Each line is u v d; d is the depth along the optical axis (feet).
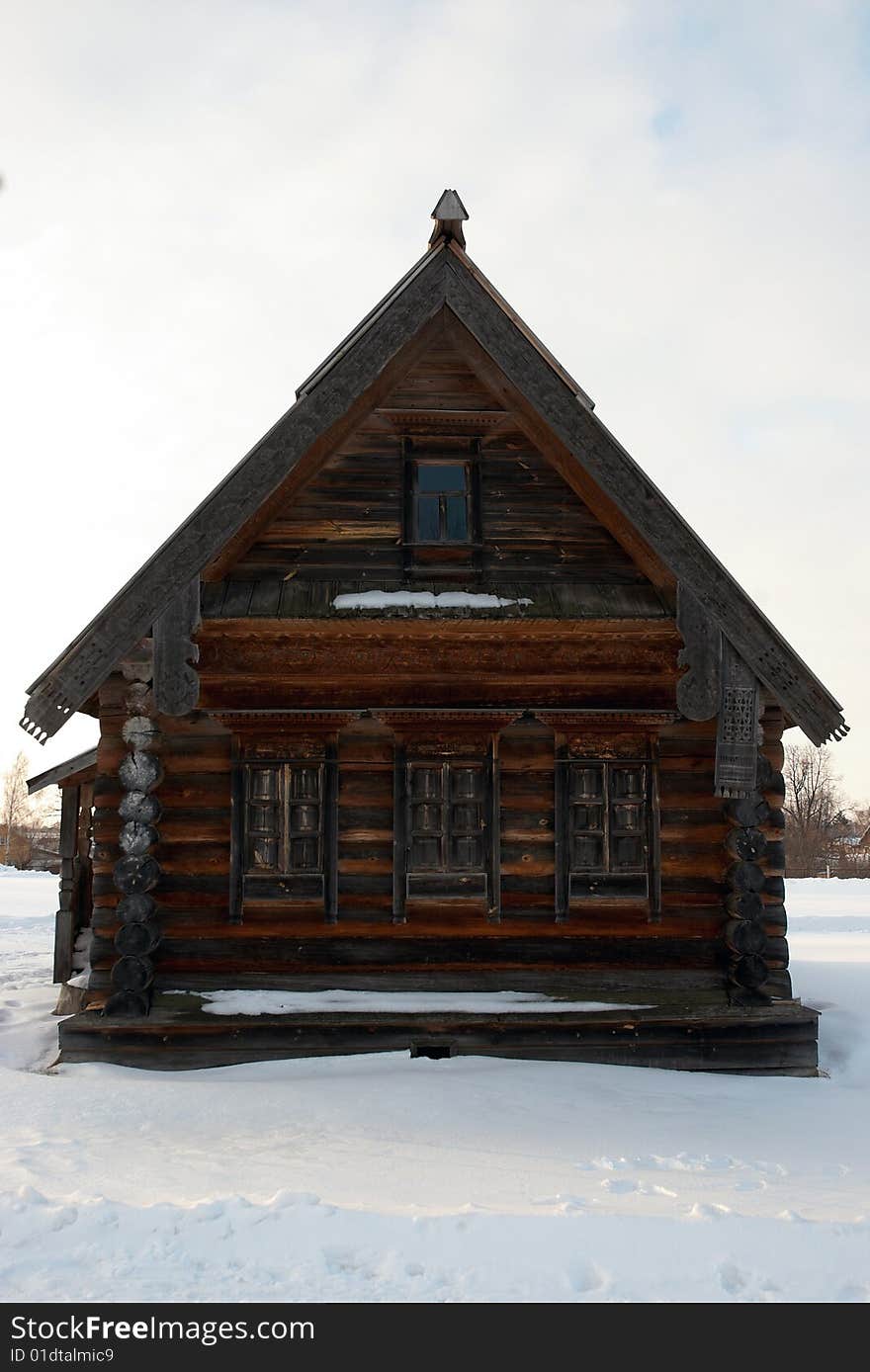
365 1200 17.81
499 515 33.53
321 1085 26.61
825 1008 35.60
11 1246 15.58
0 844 213.66
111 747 31.53
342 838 31.76
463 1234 15.81
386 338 31.27
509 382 31.73
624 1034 30.48
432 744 32.14
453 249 31.68
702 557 31.22
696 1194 18.44
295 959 31.09
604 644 32.48
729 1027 30.58
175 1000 30.48
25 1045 32.89
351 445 33.55
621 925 31.63
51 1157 20.51
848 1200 18.47
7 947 59.98
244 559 32.96
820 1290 14.46
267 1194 18.10
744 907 31.01
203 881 31.35
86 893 49.96
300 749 31.94
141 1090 26.08
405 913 31.37
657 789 32.14
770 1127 24.23
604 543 33.58
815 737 31.14
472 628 31.83
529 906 31.68
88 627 30.14
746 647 31.22
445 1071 28.30
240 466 30.58
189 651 30.53
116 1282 14.58
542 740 32.45
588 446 31.30
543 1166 20.34
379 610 31.68
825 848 204.44
